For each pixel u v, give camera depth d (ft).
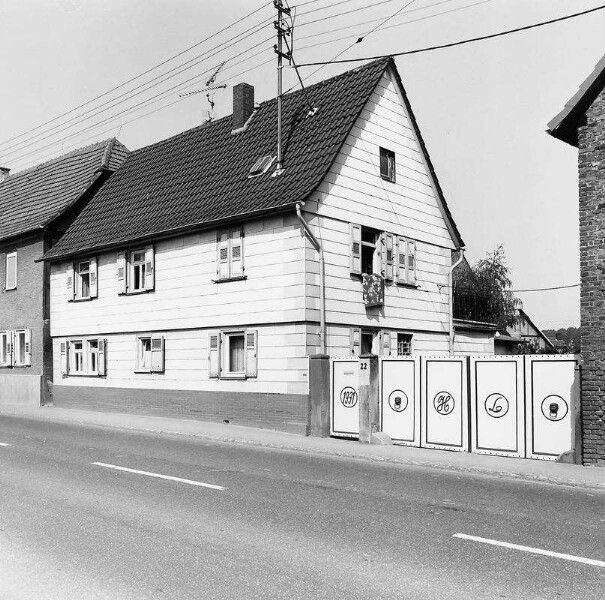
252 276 61.77
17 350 89.97
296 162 63.57
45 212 90.48
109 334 76.95
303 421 56.80
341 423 53.26
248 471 37.93
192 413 66.74
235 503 29.32
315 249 59.41
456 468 40.32
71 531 24.39
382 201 68.03
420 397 48.44
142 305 72.74
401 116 71.82
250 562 20.80
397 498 30.81
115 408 75.82
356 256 63.57
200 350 66.28
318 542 23.11
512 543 23.13
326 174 59.41
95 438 53.26
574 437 41.19
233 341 64.69
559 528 25.36
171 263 69.67
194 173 75.15
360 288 63.87
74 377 81.82
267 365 60.08
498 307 104.27
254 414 60.80
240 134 75.36
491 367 45.01
